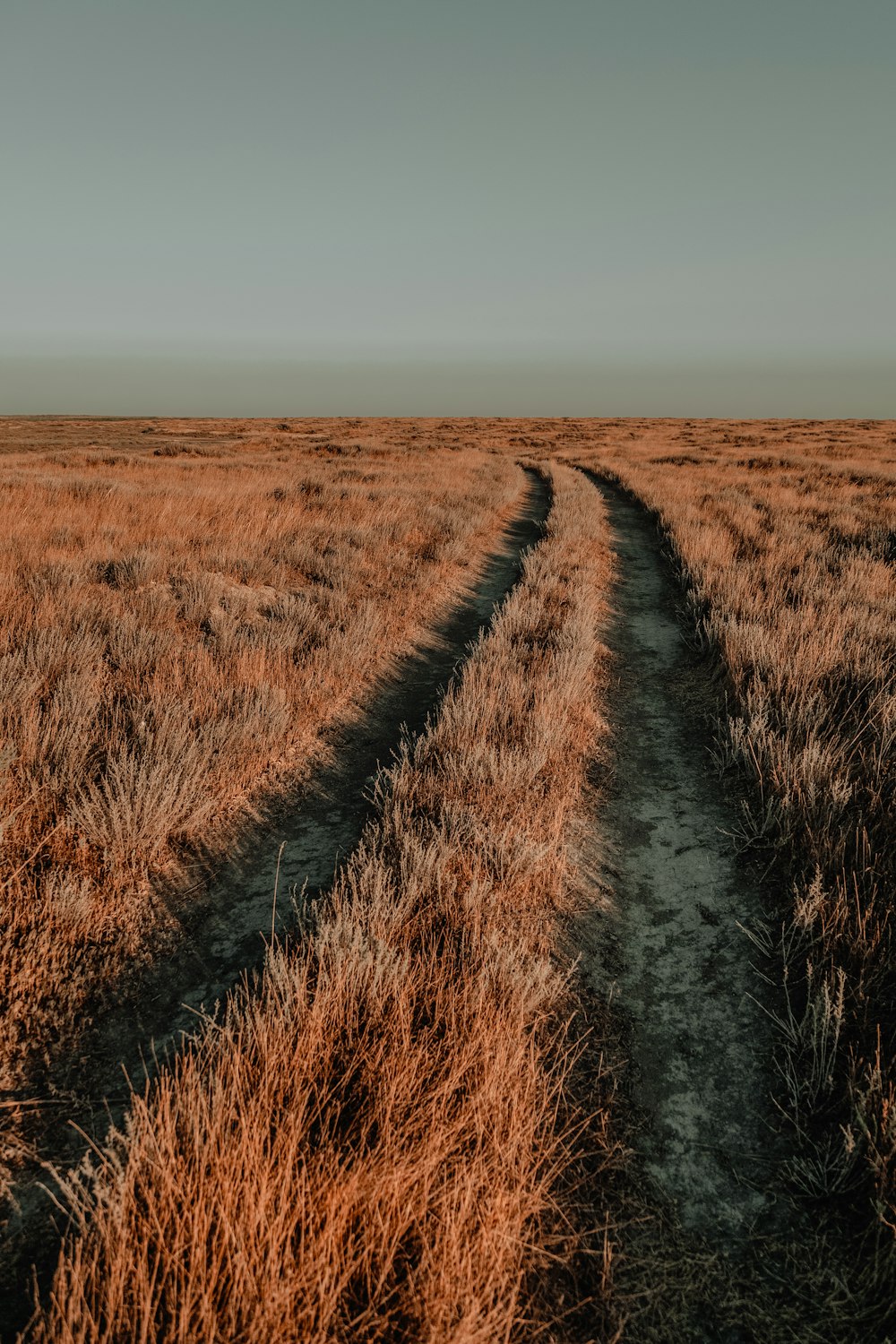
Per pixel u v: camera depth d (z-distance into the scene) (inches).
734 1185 84.0
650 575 473.1
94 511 460.8
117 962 113.3
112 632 240.2
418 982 99.8
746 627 269.7
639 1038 105.6
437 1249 64.6
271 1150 70.7
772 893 138.6
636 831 165.0
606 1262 71.4
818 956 115.0
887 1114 82.5
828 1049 99.0
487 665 243.0
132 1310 60.3
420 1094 81.5
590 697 246.2
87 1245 67.1
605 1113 91.7
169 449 1355.8
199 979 112.9
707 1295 72.3
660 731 226.1
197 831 150.2
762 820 160.4
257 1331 57.7
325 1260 60.5
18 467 856.9
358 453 1409.9
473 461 1275.8
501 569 491.2
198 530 442.6
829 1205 81.4
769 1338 68.8
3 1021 98.2
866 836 130.6
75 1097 90.8
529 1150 78.6
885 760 169.8
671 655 305.1
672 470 1156.5
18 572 302.7
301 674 228.5
